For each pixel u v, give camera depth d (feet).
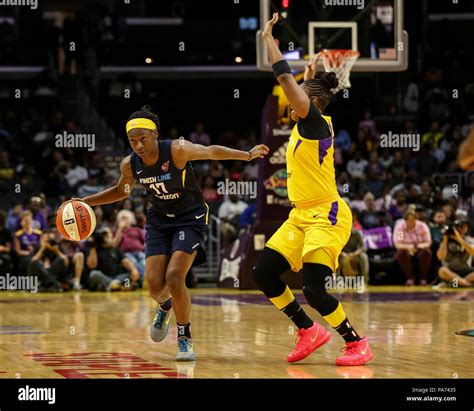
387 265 49.01
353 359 17.53
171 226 18.93
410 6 77.36
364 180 57.26
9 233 47.39
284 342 21.70
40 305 35.55
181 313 18.35
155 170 18.38
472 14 80.12
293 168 18.04
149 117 18.21
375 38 41.16
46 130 65.62
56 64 75.31
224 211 52.42
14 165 61.87
